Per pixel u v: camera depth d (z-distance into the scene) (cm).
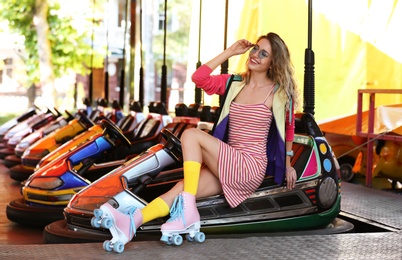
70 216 423
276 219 411
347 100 812
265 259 331
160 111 696
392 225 446
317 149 423
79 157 534
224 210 402
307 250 349
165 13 827
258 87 392
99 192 422
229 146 379
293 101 389
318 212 419
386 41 810
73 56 1664
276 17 816
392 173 645
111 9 1923
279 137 387
